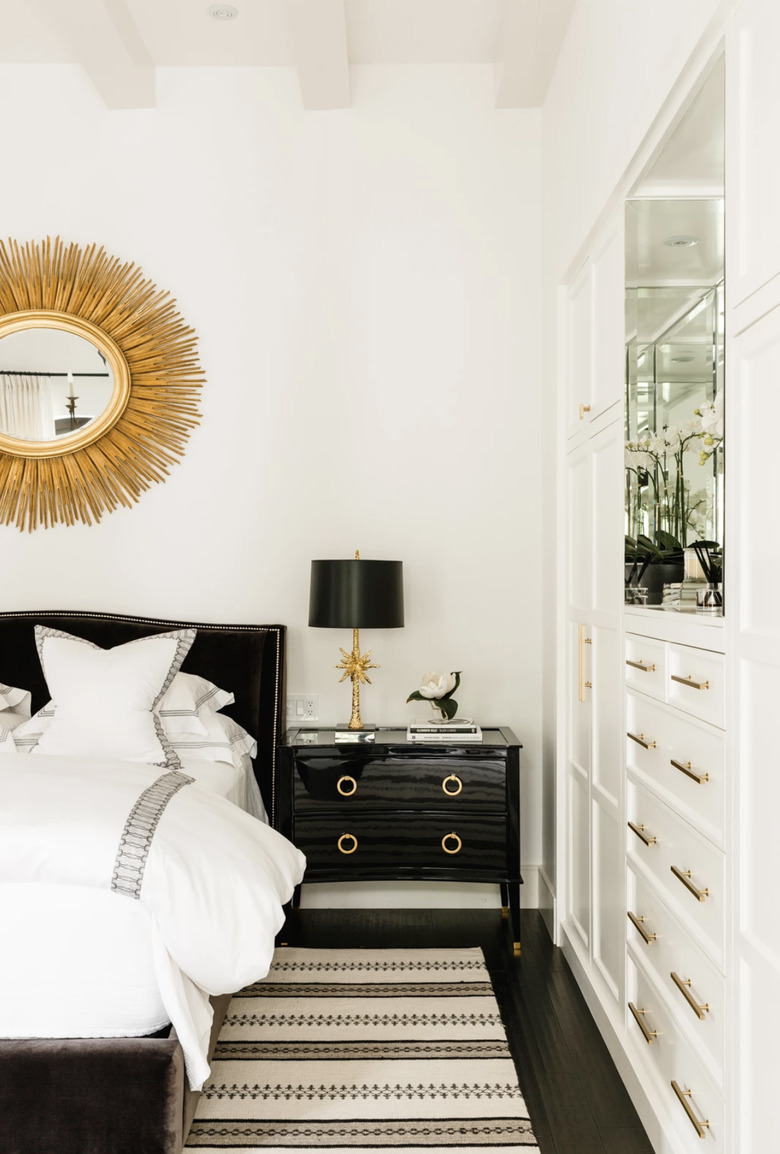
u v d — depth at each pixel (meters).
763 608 1.38
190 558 3.38
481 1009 2.47
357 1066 2.17
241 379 3.39
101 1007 1.74
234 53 3.29
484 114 3.37
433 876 2.97
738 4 1.46
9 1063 1.69
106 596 3.38
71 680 2.82
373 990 2.59
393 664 3.38
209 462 3.38
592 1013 2.47
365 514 3.38
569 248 2.83
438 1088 2.08
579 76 2.67
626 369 2.24
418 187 3.38
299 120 3.38
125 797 1.96
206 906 1.79
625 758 2.25
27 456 3.38
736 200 1.48
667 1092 1.86
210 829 1.97
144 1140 1.68
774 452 1.34
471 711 3.38
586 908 2.67
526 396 3.37
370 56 3.32
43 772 2.07
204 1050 1.77
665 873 1.90
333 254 3.38
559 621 3.04
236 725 3.17
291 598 3.38
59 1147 1.68
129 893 1.75
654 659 2.00
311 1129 1.92
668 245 2.13
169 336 3.39
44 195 3.38
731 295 1.50
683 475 2.14
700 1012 1.63
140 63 3.18
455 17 3.07
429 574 3.39
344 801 2.99
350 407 3.38
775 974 1.31
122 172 3.38
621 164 2.12
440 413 3.38
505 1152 1.85
